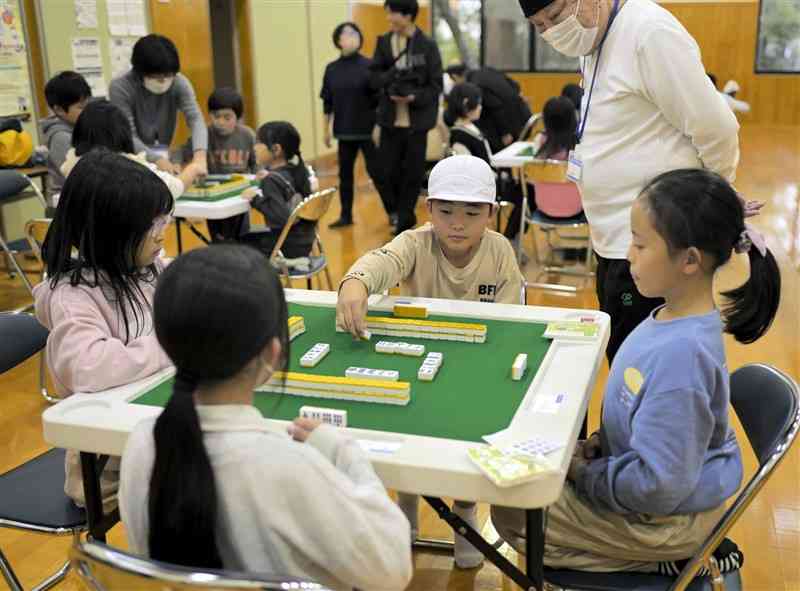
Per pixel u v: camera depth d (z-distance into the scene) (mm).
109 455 1498
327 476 1044
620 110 2105
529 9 2092
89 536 1534
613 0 2088
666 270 1424
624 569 1467
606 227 2203
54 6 5422
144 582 979
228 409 1046
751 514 2441
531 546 1320
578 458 1535
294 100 8797
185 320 993
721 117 1983
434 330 1765
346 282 1807
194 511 986
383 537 1064
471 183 1911
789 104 11859
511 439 1283
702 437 1344
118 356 1537
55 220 1667
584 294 4652
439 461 1212
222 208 3668
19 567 2232
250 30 7785
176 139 6602
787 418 1422
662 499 1334
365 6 10531
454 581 2150
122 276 1675
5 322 2004
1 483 1820
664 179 1427
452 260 2092
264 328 1024
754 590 2092
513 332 1797
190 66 6812
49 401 3348
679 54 1967
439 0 12453
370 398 1448
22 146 4812
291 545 1036
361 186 8195
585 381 1514
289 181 4168
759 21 11602
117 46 6012
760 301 1614
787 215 6551
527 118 6316
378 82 5867
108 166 1630
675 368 1355
